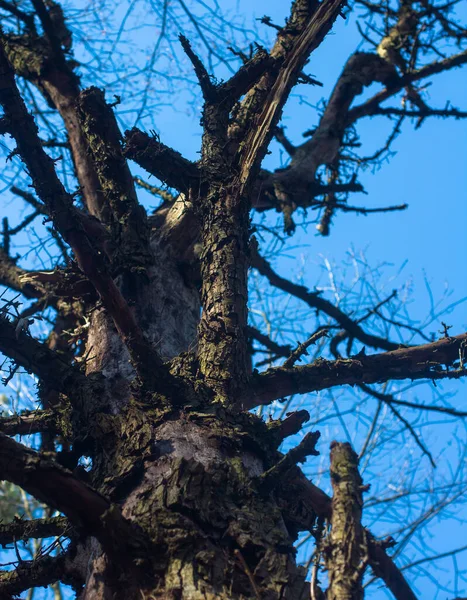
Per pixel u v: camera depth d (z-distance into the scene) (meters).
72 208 3.14
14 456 2.32
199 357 3.38
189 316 4.31
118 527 2.37
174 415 3.04
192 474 2.64
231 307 3.45
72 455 3.11
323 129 6.93
